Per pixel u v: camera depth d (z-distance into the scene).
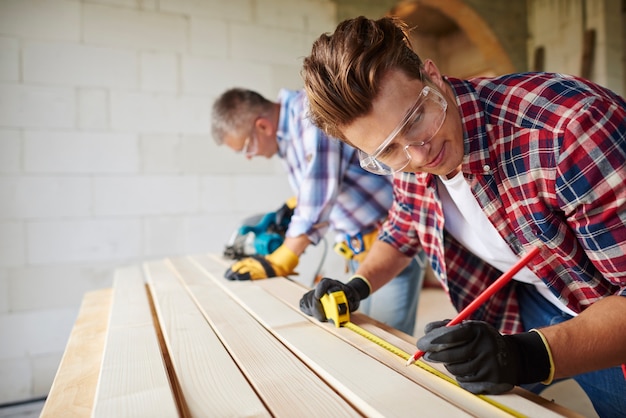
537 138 0.74
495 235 0.95
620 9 4.00
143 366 0.79
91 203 2.95
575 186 0.69
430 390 0.68
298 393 0.67
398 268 1.24
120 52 3.00
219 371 0.77
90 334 1.17
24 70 2.78
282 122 1.73
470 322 0.68
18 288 2.79
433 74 0.79
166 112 3.12
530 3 4.29
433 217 1.12
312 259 3.54
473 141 0.81
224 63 3.27
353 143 0.78
